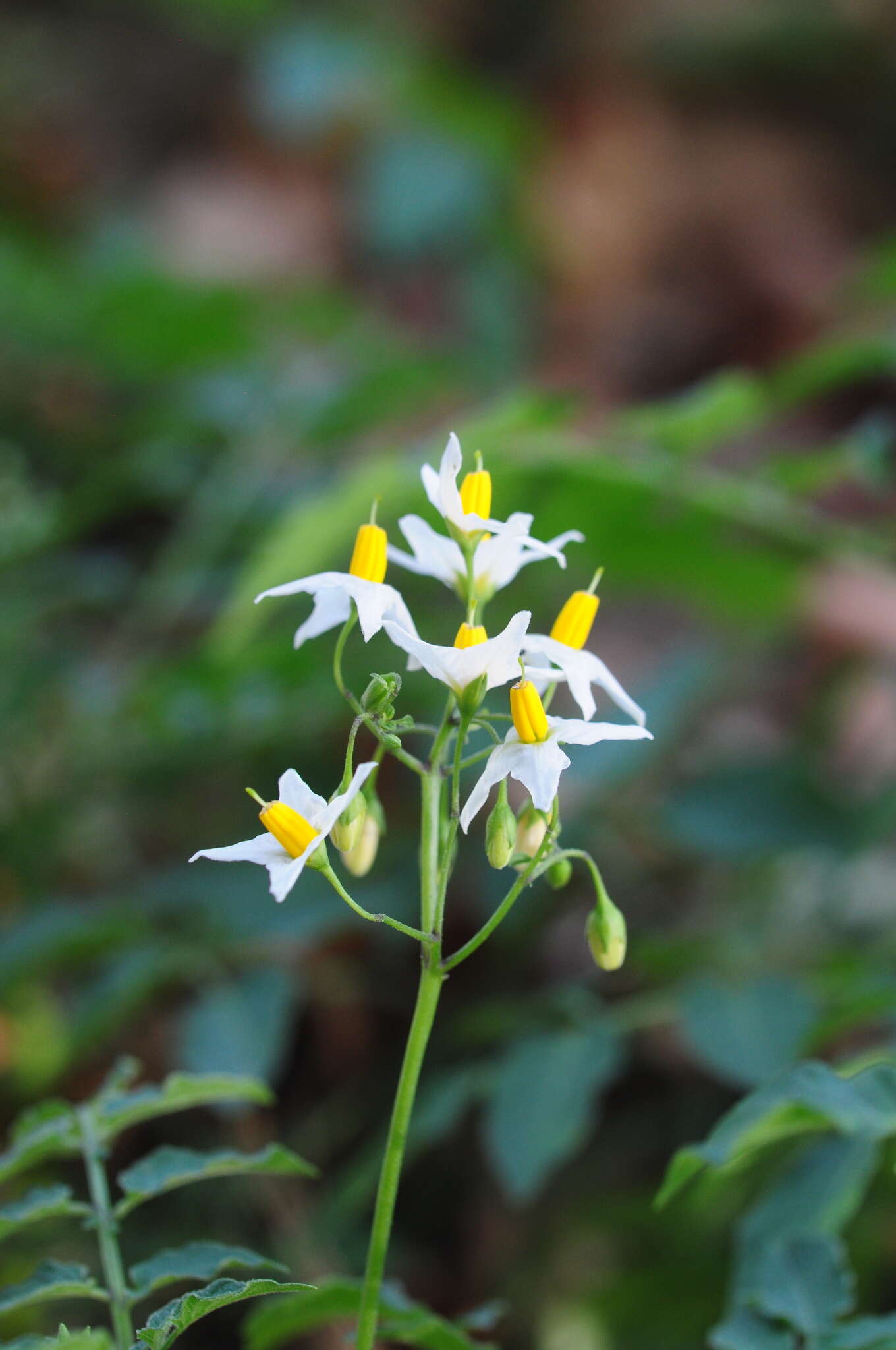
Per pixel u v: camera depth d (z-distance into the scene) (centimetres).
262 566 79
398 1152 64
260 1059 74
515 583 99
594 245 185
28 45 197
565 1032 73
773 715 119
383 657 90
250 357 116
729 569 97
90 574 99
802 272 181
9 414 125
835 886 94
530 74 223
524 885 64
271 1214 78
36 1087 80
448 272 168
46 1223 77
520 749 64
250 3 197
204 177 181
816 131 213
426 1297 78
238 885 79
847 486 133
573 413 84
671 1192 66
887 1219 76
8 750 87
